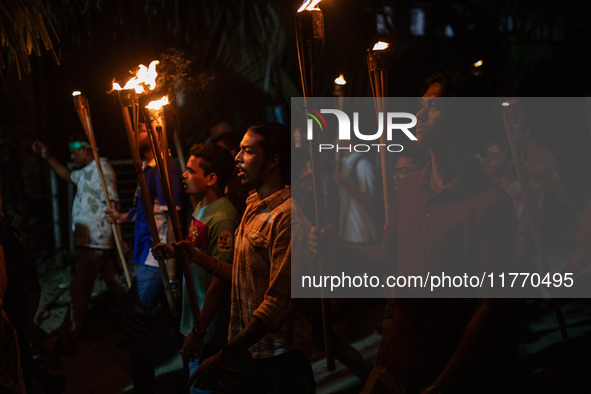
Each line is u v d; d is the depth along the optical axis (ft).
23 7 9.06
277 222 7.45
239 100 23.61
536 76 35.73
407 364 6.59
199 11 22.26
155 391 12.28
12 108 25.16
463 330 6.33
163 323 17.85
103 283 20.80
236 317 8.16
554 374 12.69
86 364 14.61
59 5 17.54
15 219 9.54
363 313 17.79
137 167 8.36
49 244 24.68
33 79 25.76
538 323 16.42
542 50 36.29
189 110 23.09
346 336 16.02
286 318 7.66
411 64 34.06
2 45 9.33
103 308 18.58
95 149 12.19
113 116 26.78
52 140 26.73
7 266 8.70
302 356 7.96
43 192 26.14
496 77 32.30
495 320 5.90
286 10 23.40
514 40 32.71
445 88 6.18
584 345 14.08
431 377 6.47
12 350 7.84
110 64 22.80
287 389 7.88
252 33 23.18
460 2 32.78
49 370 12.77
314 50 6.71
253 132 7.75
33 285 9.09
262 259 7.72
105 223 15.30
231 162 9.66
